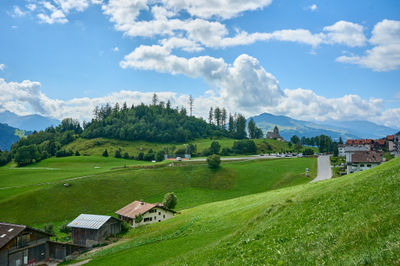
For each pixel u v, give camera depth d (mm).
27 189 126125
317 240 18578
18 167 196875
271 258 18859
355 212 20891
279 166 175875
